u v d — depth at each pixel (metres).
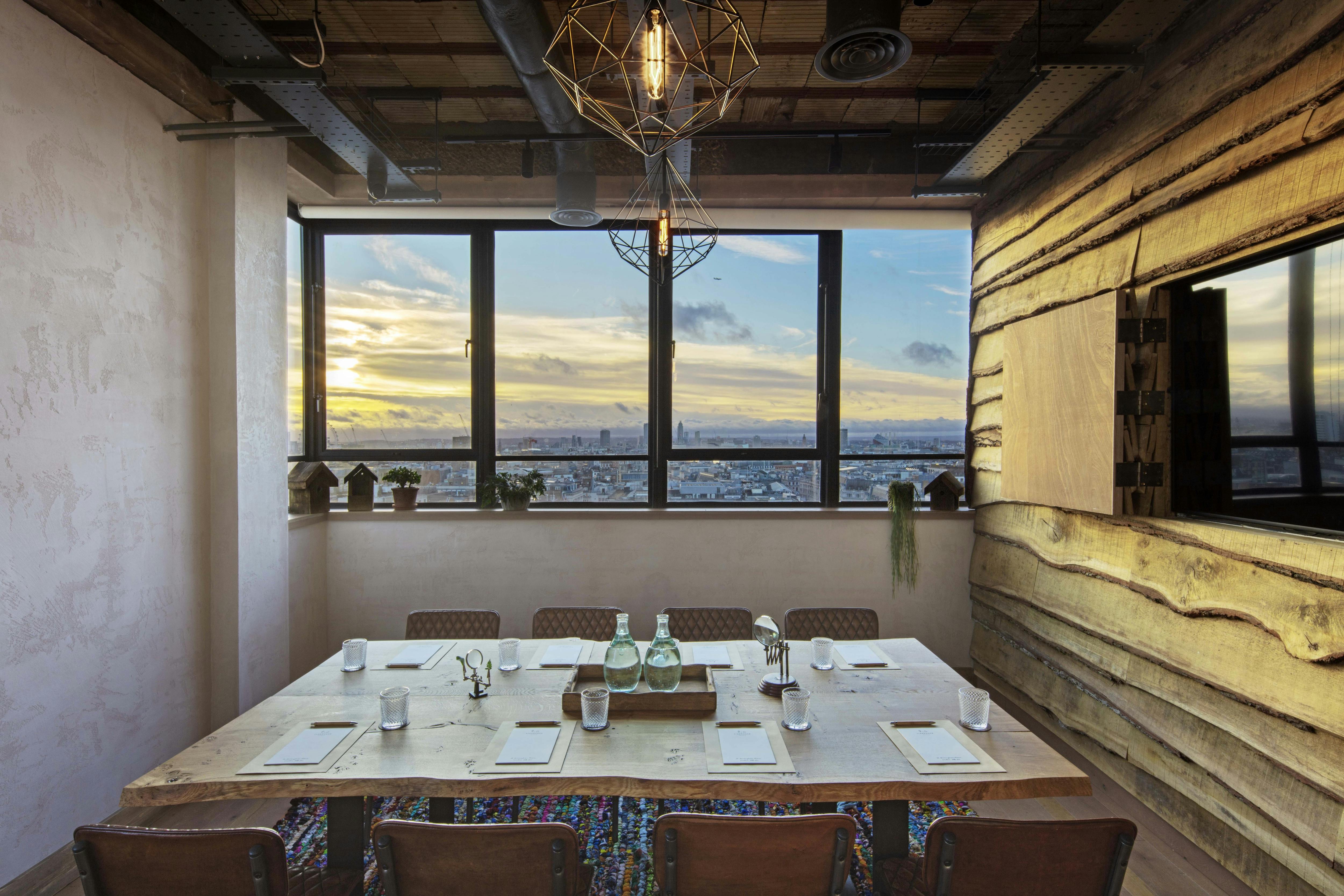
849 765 1.83
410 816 2.99
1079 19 2.93
